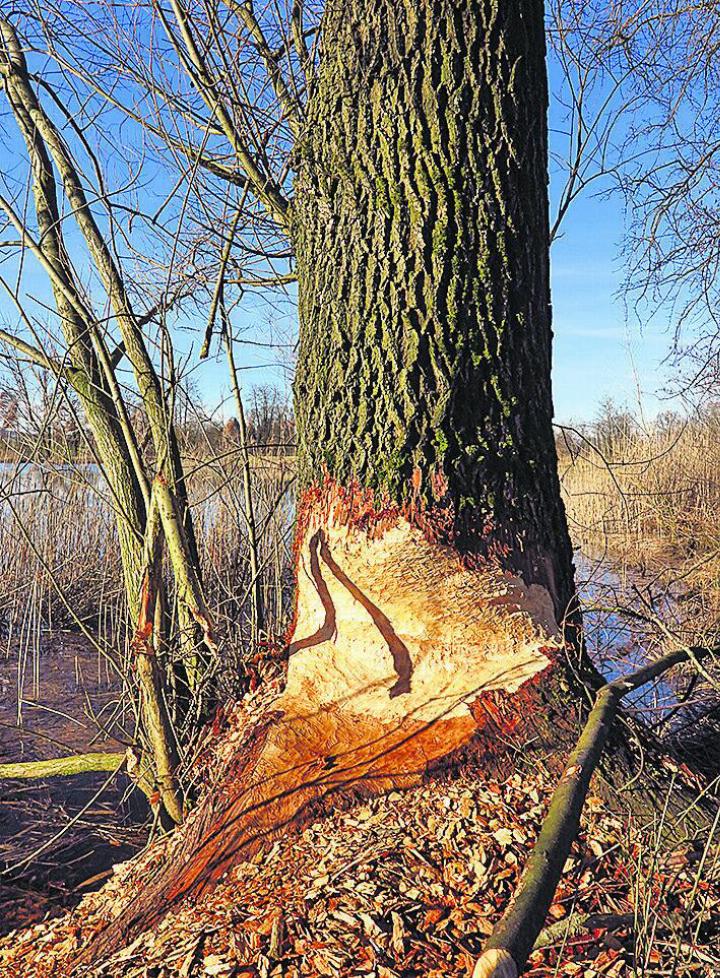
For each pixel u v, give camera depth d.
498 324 2.88
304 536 3.08
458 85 2.83
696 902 2.35
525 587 2.91
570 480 10.37
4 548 8.09
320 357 3.04
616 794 2.67
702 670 2.79
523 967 1.26
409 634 2.89
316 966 2.13
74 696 7.19
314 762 2.82
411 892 2.36
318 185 3.03
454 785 2.70
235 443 4.78
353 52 2.91
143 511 4.06
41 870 4.42
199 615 4.03
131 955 2.49
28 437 3.96
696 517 8.18
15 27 3.78
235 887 2.58
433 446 2.85
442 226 2.83
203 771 3.56
